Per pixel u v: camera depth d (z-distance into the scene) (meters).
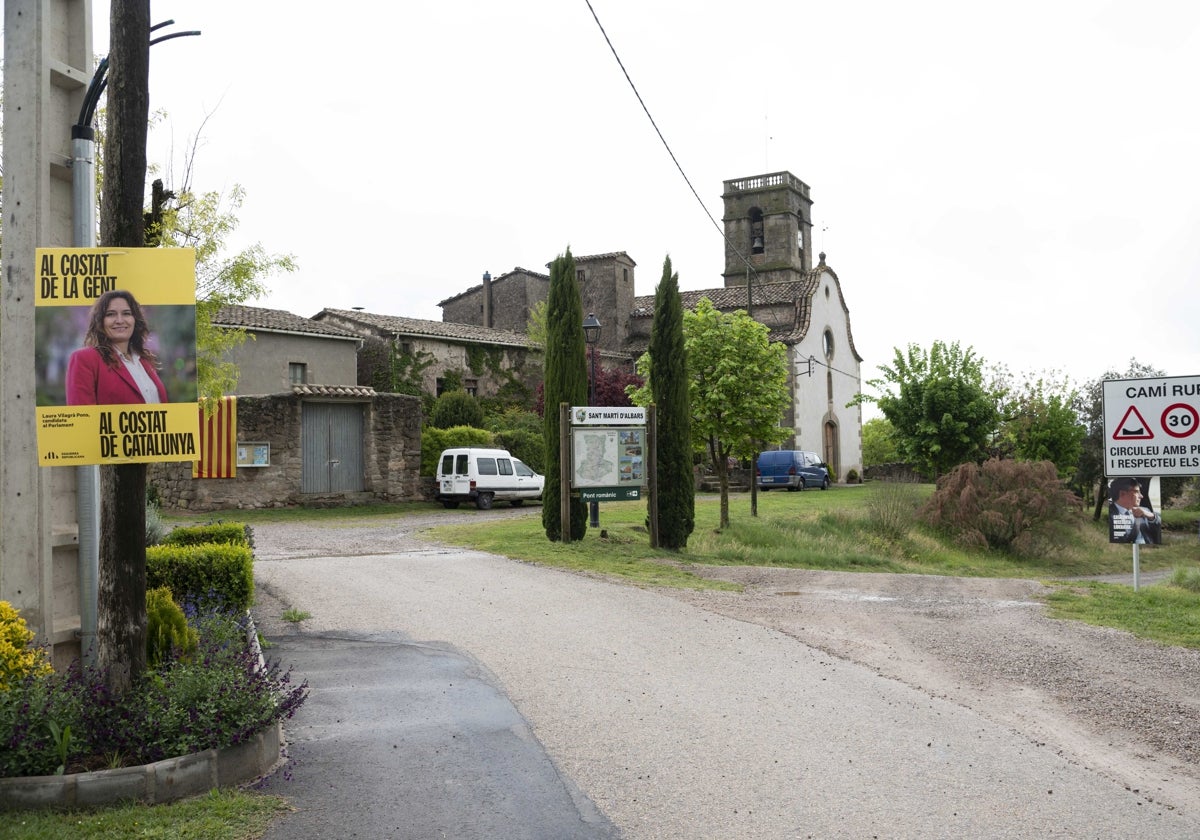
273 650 8.69
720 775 5.65
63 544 6.68
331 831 4.77
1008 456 34.22
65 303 5.82
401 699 7.16
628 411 17.30
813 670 8.25
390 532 19.73
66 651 6.67
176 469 24.06
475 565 14.25
